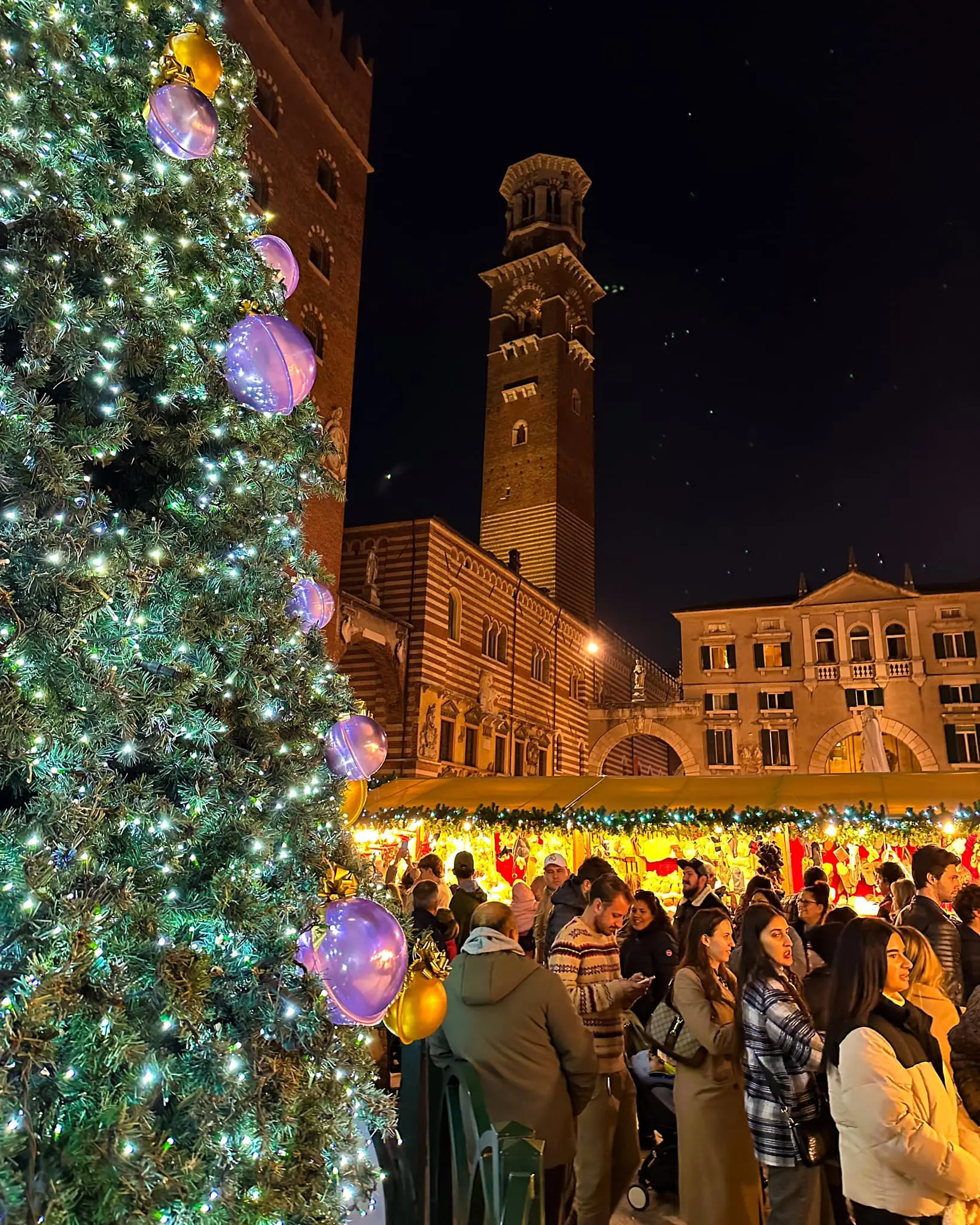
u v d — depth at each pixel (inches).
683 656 2084.2
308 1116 138.7
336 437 1149.7
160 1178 102.3
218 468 166.7
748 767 1956.2
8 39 140.4
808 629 2001.7
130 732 130.7
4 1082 92.4
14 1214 92.3
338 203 1215.6
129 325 145.6
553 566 2359.7
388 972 136.1
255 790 155.6
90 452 137.0
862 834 590.6
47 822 116.1
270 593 174.9
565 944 256.4
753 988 202.2
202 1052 123.7
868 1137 149.4
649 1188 289.9
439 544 1491.1
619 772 2610.7
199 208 177.6
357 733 185.0
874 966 161.0
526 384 2541.8
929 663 1908.2
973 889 301.7
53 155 141.6
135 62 169.8
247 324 165.2
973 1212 175.5
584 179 2832.2
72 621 123.5
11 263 129.3
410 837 734.5
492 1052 181.3
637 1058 306.2
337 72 1232.8
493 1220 127.1
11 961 104.2
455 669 1521.9
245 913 135.1
